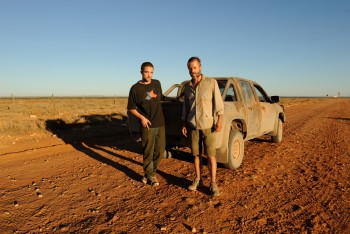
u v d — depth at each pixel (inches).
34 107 1171.9
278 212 150.0
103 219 140.7
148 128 181.8
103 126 512.4
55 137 386.3
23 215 144.6
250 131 261.3
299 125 535.2
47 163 247.4
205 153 170.4
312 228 133.0
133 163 248.2
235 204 159.3
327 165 242.1
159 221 138.6
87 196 170.7
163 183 194.4
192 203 159.9
